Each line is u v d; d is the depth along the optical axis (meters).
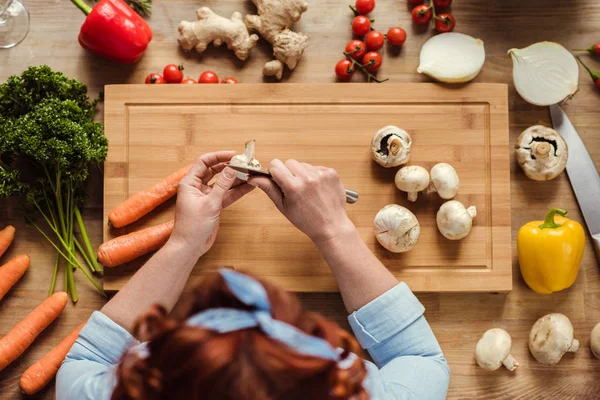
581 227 1.45
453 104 1.50
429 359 1.00
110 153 1.49
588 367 1.51
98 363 1.04
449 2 1.52
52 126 1.34
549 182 1.54
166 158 1.50
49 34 1.55
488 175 1.49
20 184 1.43
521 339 1.52
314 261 1.47
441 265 1.48
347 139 1.49
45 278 1.53
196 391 0.55
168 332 0.60
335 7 1.57
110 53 1.48
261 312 0.61
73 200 1.48
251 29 1.54
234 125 1.49
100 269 1.50
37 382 1.44
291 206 1.16
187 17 1.57
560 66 1.50
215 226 1.29
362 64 1.55
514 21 1.56
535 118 1.55
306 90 1.49
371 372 0.92
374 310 1.05
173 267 1.16
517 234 1.53
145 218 1.50
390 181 1.49
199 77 1.55
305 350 0.60
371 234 1.49
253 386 0.54
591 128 1.55
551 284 1.45
